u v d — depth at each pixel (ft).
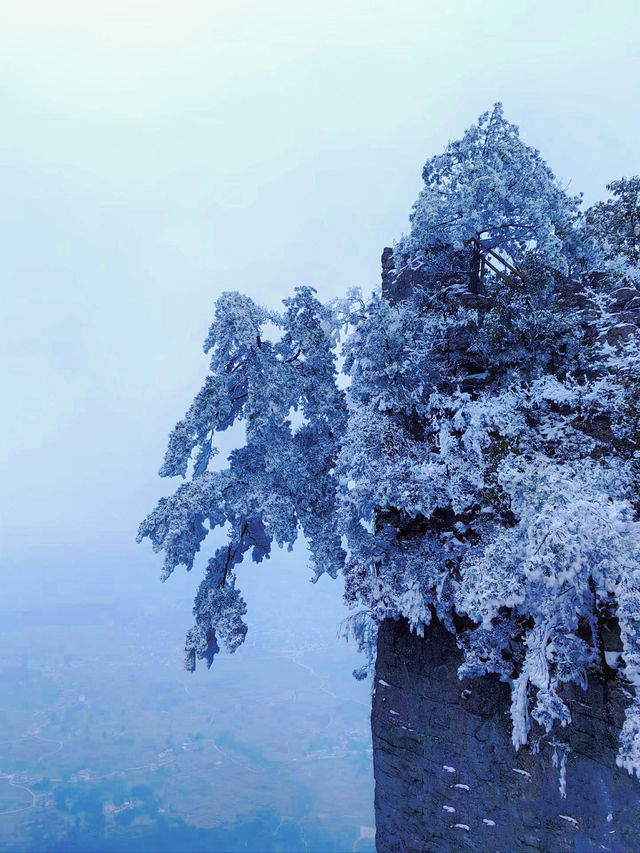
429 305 46.98
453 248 48.24
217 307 53.78
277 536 51.19
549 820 33.32
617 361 36.60
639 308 39.63
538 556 29.43
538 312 39.32
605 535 28.53
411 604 39.73
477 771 37.14
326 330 55.16
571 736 33.12
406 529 44.11
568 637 32.50
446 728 39.34
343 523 44.14
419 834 39.45
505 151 44.68
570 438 36.58
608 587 29.45
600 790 31.68
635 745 27.63
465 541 39.91
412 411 44.88
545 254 41.86
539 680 31.30
